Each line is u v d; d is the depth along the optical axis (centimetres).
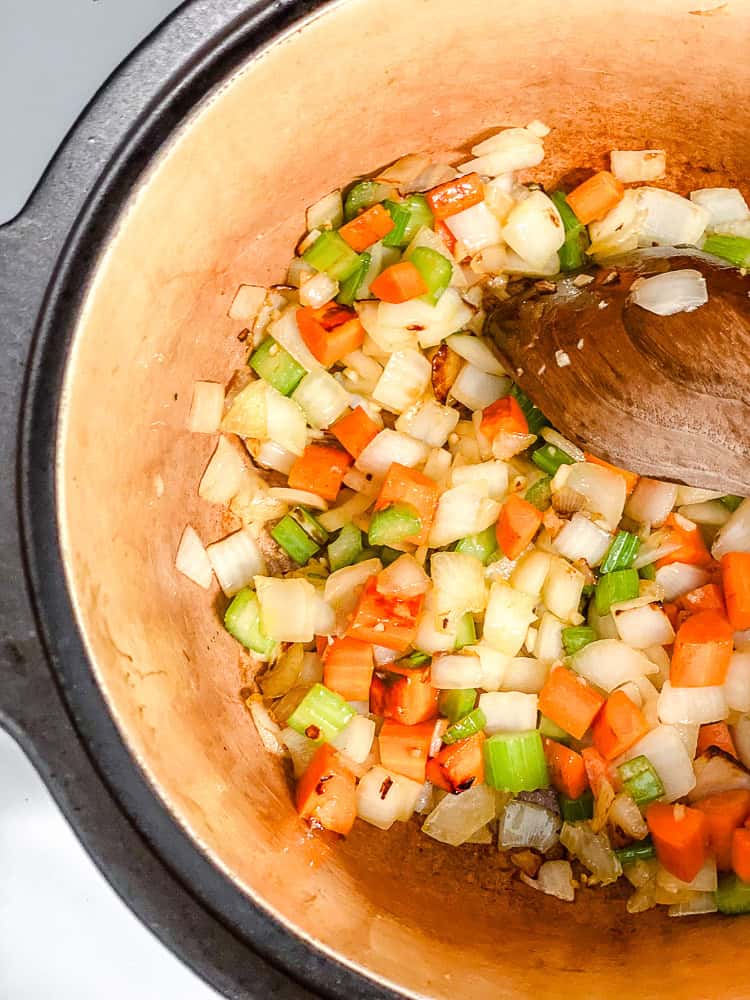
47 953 40
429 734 38
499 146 38
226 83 31
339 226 38
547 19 34
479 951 34
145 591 34
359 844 37
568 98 37
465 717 38
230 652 38
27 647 30
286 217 37
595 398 34
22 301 30
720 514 39
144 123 31
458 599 38
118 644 32
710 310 32
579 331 34
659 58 35
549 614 39
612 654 38
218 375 37
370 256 38
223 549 38
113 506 33
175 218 33
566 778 38
